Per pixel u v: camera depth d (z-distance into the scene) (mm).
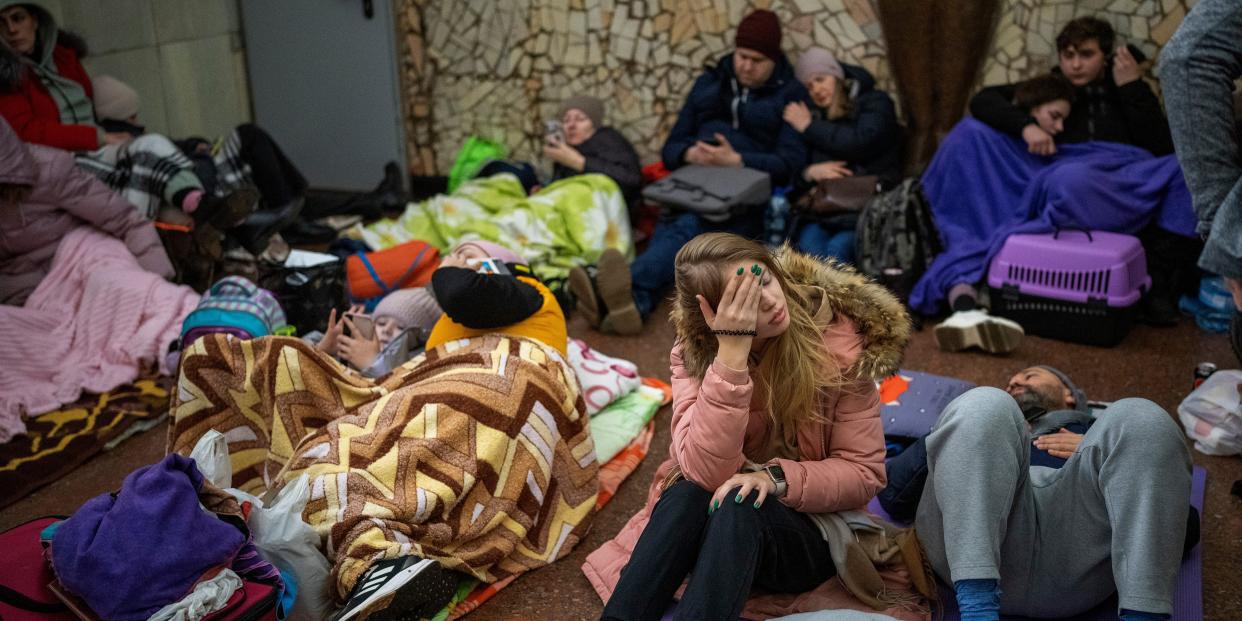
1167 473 1948
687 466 2104
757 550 2020
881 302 2107
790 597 2256
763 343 2148
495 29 5441
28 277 4059
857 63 4809
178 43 5605
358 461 2451
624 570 2047
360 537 2297
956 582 2010
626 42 5203
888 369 2066
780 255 2211
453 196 5000
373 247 4812
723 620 1931
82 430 3385
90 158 4457
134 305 3861
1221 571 2486
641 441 3252
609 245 4742
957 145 4316
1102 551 2062
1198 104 2326
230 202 4051
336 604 2334
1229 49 2273
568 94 5430
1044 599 2152
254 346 2705
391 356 3143
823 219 4539
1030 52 4520
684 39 5086
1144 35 4309
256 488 2766
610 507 2938
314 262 3891
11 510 3002
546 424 2697
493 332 2842
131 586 1986
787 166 4730
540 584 2588
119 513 2047
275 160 4945
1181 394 3455
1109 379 3607
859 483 2115
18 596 2035
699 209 4500
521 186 5004
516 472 2617
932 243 4320
